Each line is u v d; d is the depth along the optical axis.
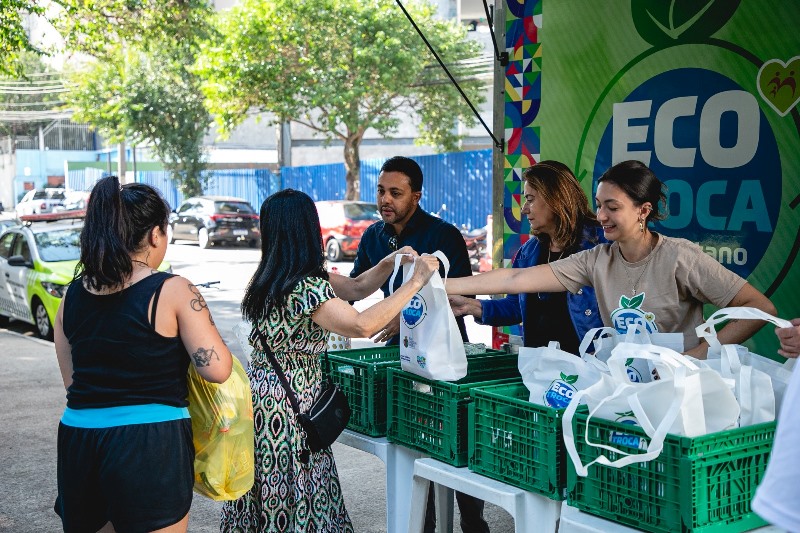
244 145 37.28
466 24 22.89
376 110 22.38
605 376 2.44
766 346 3.98
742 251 4.06
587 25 4.59
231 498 2.96
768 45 3.90
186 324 2.68
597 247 3.24
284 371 3.12
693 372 2.28
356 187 23.14
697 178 4.20
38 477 5.61
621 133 4.49
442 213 23.58
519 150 5.00
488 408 2.83
